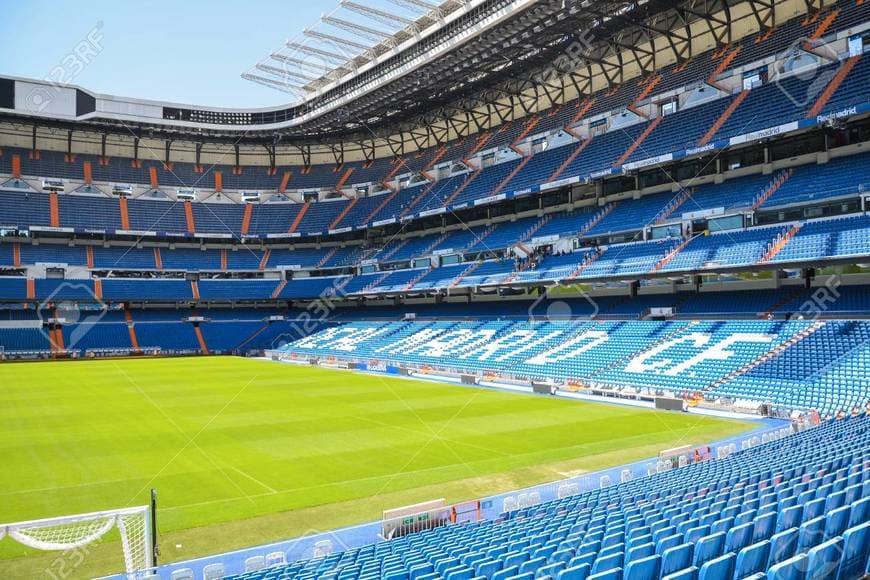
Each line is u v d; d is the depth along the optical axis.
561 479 20.05
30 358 65.44
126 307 76.00
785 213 41.16
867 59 39.53
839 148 40.94
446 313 65.81
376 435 26.89
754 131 40.94
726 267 39.75
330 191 84.88
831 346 32.78
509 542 11.01
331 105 68.56
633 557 8.52
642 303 49.59
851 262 33.84
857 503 9.55
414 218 68.06
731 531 8.99
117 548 14.89
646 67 57.69
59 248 75.19
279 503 18.09
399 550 12.20
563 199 60.06
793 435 22.14
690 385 35.44
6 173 75.44
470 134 73.94
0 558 14.25
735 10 51.25
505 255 59.97
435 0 49.75
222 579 10.90
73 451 24.12
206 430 28.08
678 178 50.62
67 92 72.38
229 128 78.25
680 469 18.41
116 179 80.62
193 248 81.69
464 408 33.91
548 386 39.66
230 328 77.50
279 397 38.31
